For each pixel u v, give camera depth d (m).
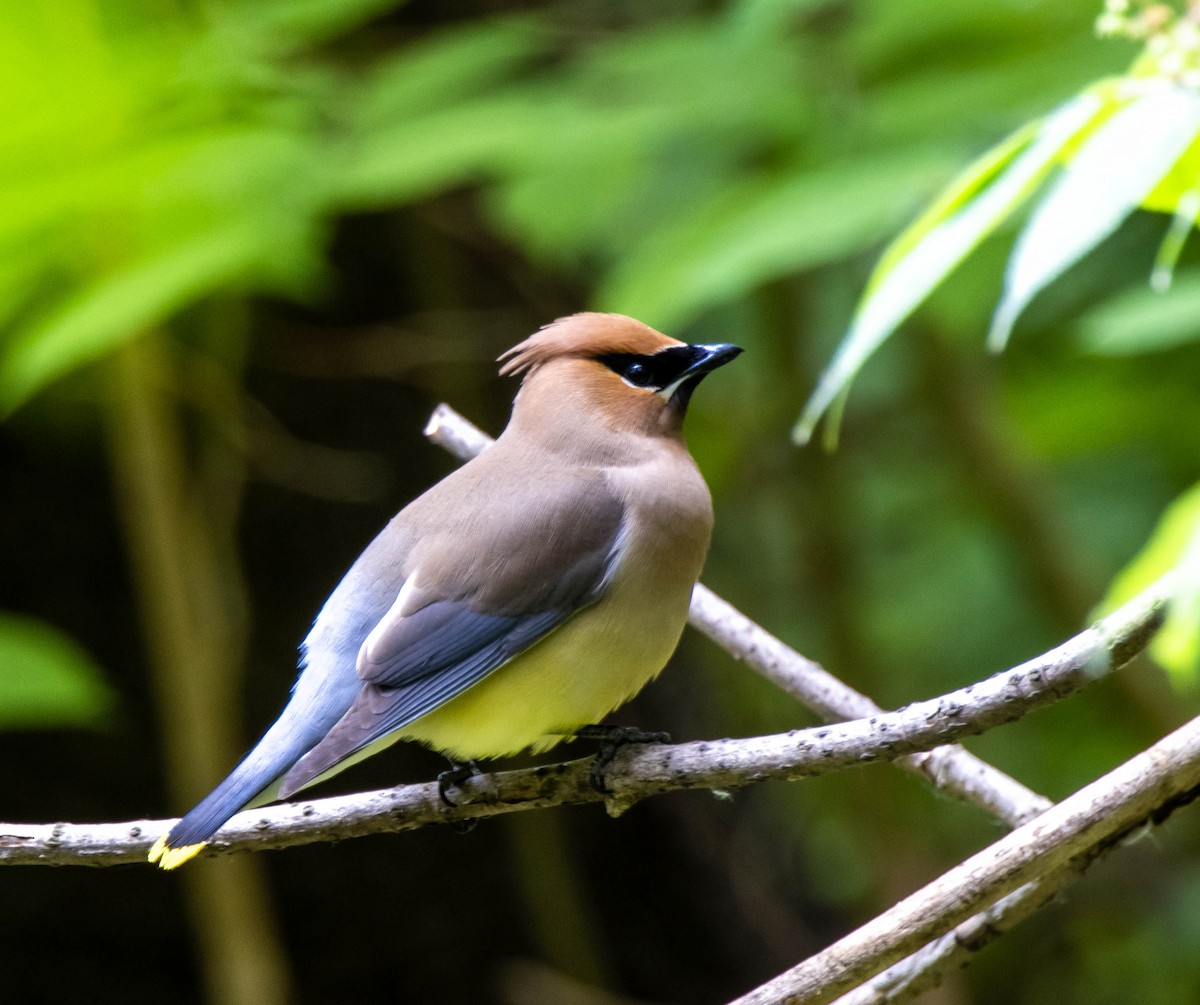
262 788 6.75
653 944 12.71
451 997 12.04
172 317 11.60
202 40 10.64
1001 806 6.52
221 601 11.45
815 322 13.75
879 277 5.44
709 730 13.80
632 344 8.16
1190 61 5.02
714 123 9.91
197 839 6.22
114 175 9.89
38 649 9.98
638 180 10.02
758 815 13.89
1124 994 14.44
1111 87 4.98
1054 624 13.53
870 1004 5.96
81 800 11.95
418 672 7.24
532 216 9.97
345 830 6.58
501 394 12.78
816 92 10.00
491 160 10.02
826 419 13.59
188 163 10.04
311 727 7.12
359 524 12.56
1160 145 4.69
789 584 14.93
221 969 10.88
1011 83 9.62
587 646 7.46
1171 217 11.36
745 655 7.38
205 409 12.07
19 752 11.91
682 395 8.11
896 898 13.12
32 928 11.68
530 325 12.77
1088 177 4.73
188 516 11.41
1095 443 13.08
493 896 12.24
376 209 12.53
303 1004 11.84
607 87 10.44
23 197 9.92
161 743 12.17
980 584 14.11
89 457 12.20
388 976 12.02
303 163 10.15
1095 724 13.51
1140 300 8.79
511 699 7.46
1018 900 5.80
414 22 12.34
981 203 5.12
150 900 11.79
